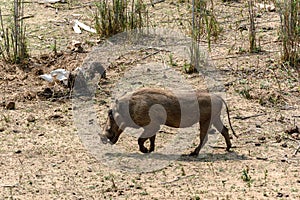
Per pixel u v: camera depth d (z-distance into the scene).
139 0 28.98
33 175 16.83
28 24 29.30
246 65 24.92
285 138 19.27
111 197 15.44
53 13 30.75
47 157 18.00
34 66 24.92
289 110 21.41
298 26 25.20
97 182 16.34
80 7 31.56
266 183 16.12
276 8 30.05
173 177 16.58
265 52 26.05
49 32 28.48
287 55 24.97
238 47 26.64
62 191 15.83
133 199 15.29
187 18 29.30
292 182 16.25
